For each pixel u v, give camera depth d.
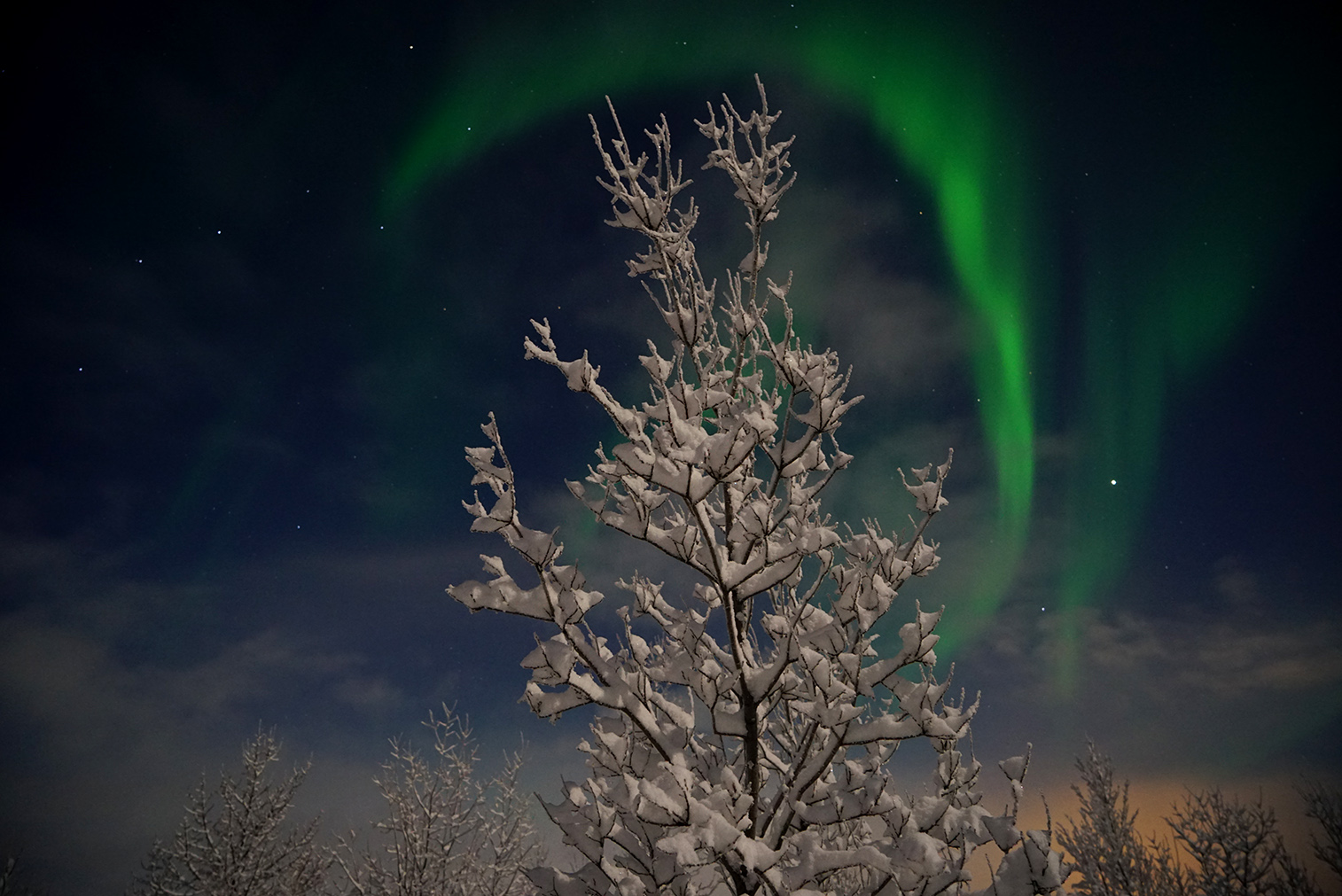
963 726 3.10
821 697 3.34
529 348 3.11
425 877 10.80
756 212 3.49
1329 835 12.80
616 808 3.15
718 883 3.27
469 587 3.09
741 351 3.73
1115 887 13.06
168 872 11.71
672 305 3.51
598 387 3.17
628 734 3.53
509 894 11.48
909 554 3.95
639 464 3.15
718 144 3.47
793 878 2.77
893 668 3.23
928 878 2.86
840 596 3.71
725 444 3.11
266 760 12.90
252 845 11.85
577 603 3.15
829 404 3.47
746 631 4.14
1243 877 12.62
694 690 3.88
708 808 2.87
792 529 3.95
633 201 3.39
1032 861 2.70
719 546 3.80
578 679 3.17
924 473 4.11
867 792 3.07
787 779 3.63
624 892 3.06
